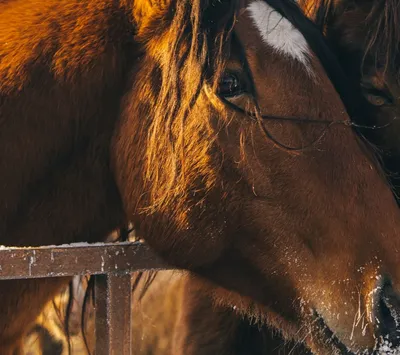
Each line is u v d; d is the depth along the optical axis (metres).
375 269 2.85
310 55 2.92
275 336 4.07
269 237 2.97
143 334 5.43
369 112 3.68
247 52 2.86
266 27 2.89
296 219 2.92
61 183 3.16
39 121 3.09
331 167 2.88
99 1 3.20
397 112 3.64
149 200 3.07
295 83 2.86
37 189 3.14
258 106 2.82
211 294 3.24
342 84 3.33
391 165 3.71
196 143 2.95
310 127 2.86
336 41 3.77
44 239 3.16
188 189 2.99
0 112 3.08
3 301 3.18
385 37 3.51
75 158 3.16
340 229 2.88
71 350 4.06
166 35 3.06
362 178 2.88
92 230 3.25
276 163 2.90
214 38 2.86
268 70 2.85
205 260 3.09
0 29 3.19
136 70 3.11
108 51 3.12
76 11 3.19
